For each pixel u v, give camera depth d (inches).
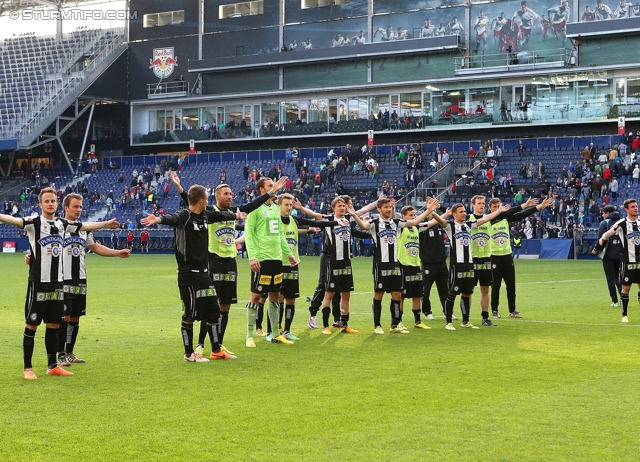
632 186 1643.7
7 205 2151.8
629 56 1882.4
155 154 2406.5
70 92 2304.4
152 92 2394.2
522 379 342.3
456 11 2057.1
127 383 337.4
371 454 235.0
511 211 547.8
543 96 1929.1
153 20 2402.8
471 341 460.1
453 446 242.8
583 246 1539.1
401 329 502.9
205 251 395.2
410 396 309.1
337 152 2058.3
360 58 2149.4
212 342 399.9
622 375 350.9
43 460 230.1
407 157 1934.1
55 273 354.0
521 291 800.3
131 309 643.5
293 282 469.1
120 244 2001.7
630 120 1828.2
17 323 548.4
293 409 288.8
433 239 576.7
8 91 2399.1
